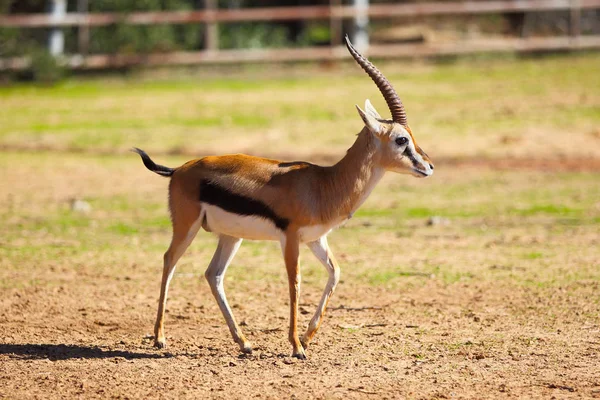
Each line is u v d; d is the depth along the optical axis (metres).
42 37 69.50
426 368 15.66
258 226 16.16
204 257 25.36
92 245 26.67
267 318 19.34
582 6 63.16
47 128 48.91
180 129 47.81
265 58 62.66
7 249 25.98
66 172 39.62
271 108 51.25
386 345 17.17
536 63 59.78
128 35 64.94
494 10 62.62
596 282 21.75
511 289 21.41
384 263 24.30
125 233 28.39
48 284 22.14
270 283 22.42
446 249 25.89
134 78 62.00
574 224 28.77
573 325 18.39
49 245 26.59
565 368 15.59
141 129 48.12
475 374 15.29
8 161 42.03
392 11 61.84
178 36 66.62
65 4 69.25
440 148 42.69
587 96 50.44
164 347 17.11
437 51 61.81
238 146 44.31
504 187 35.34
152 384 14.82
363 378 15.09
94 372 15.50
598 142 42.88
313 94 54.34
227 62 62.97
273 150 43.31
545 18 68.56
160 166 16.97
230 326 16.73
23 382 14.96
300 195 16.02
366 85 56.09
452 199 33.44
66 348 17.06
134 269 23.81
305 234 16.20
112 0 66.94
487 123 46.34
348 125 47.06
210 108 51.88
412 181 37.31
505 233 27.80
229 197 16.16
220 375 15.30
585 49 62.00
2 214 31.23
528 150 42.03
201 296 21.25
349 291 21.53
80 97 56.53
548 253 25.02
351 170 16.48
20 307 20.11
